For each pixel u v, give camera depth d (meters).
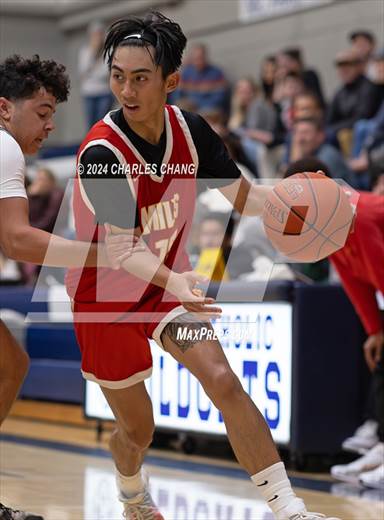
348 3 12.09
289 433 6.54
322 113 10.76
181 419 6.97
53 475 6.05
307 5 12.62
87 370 4.05
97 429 7.85
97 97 14.80
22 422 8.99
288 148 10.68
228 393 3.71
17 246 3.61
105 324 3.92
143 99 3.69
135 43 3.68
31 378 9.26
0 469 6.25
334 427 6.64
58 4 17.52
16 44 17.44
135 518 4.40
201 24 14.33
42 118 3.89
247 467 3.71
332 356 6.65
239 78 13.73
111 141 3.78
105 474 6.12
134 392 4.02
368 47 10.88
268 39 13.24
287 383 6.56
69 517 4.73
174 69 3.78
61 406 9.00
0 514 4.01
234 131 11.50
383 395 6.23
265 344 6.59
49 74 3.88
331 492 5.73
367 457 6.22
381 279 5.74
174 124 3.91
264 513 4.91
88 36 16.77
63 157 11.16
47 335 9.27
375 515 4.97
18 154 3.70
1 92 3.85
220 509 5.01
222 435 6.65
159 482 5.91
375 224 5.68
